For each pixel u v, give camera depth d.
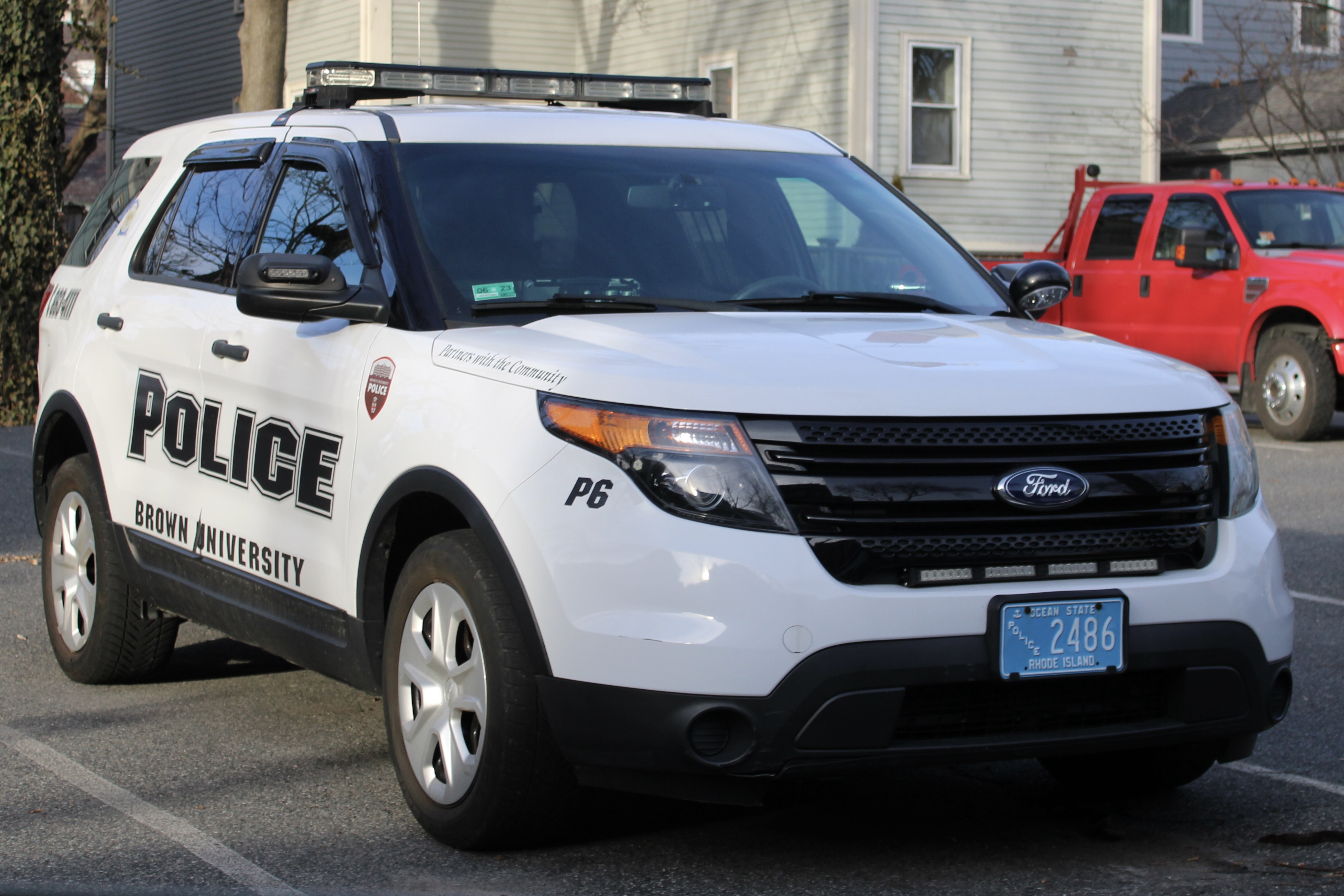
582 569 3.65
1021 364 3.99
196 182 5.81
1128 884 3.87
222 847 4.12
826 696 3.56
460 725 4.02
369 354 4.46
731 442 3.62
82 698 5.73
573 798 3.90
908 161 22.50
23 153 16.23
